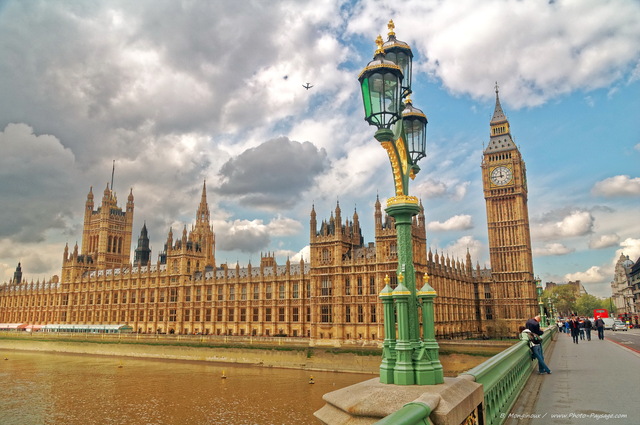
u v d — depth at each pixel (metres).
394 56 13.38
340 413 9.40
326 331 111.31
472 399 9.93
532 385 21.98
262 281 137.25
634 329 123.19
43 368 108.56
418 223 108.56
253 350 111.00
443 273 124.50
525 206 168.38
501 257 158.50
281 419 60.44
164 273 166.62
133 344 133.00
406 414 6.66
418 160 14.26
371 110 11.66
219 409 66.00
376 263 106.06
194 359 119.62
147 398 73.62
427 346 10.66
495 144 166.00
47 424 59.91
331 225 119.00
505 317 154.38
